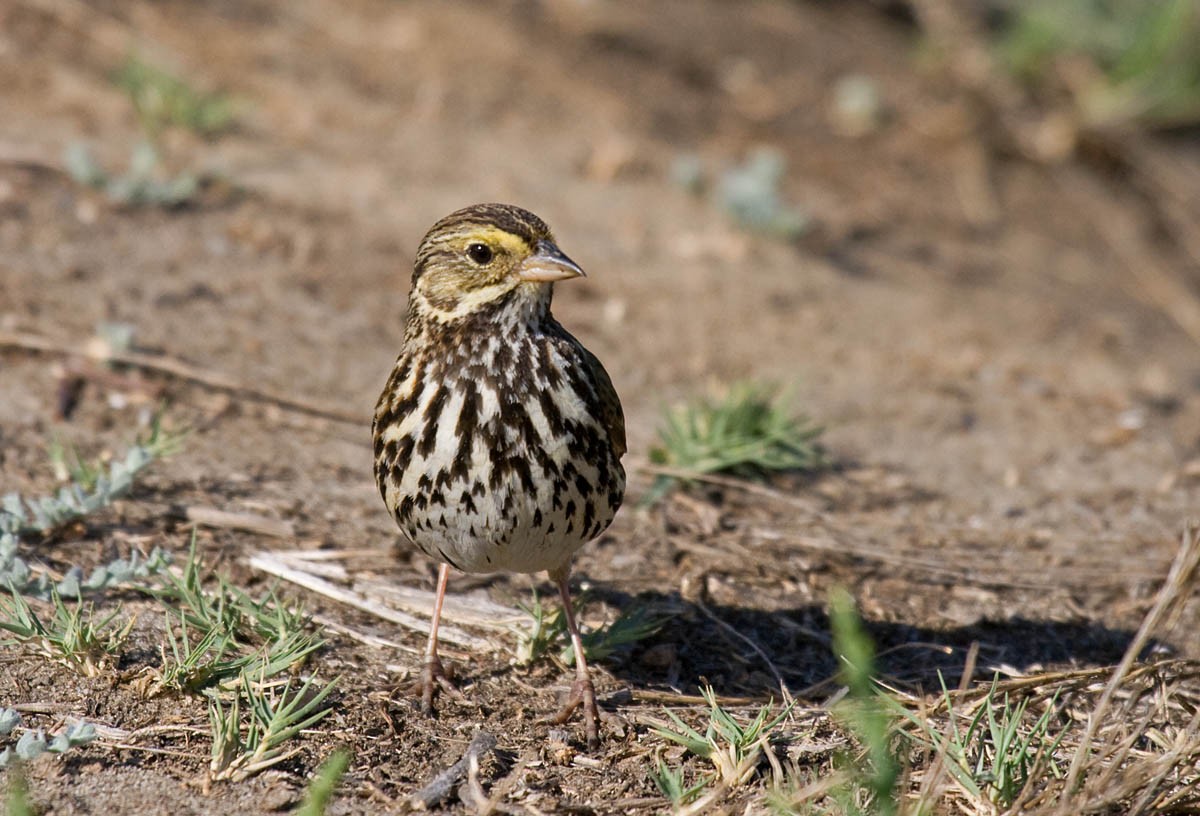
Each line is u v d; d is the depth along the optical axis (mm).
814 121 21781
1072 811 7414
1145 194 22141
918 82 23609
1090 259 19938
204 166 15969
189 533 10281
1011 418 14133
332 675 8898
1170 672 9398
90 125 16266
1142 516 12344
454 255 8211
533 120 19328
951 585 10945
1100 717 7699
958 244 19266
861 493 12344
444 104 19062
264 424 12039
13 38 17656
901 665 9797
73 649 8508
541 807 7875
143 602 9328
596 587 10359
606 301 15312
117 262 13945
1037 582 11094
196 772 7883
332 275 14586
